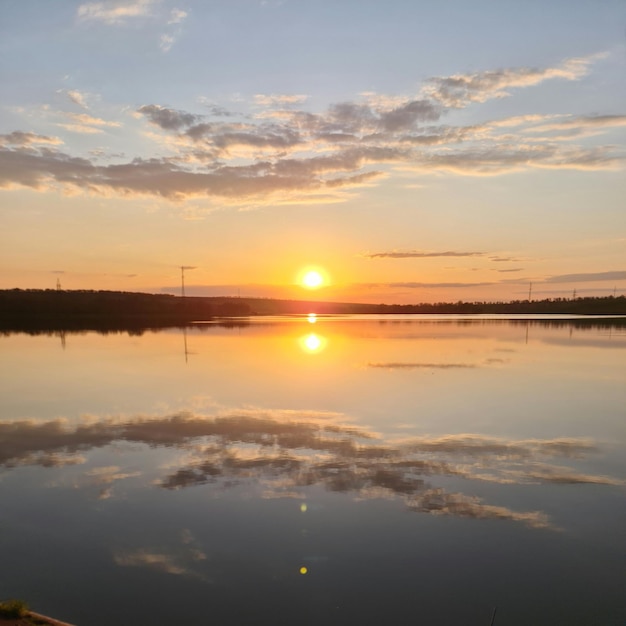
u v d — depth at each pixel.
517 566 7.43
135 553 7.75
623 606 6.55
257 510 9.16
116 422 15.28
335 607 6.46
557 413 16.14
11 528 8.56
